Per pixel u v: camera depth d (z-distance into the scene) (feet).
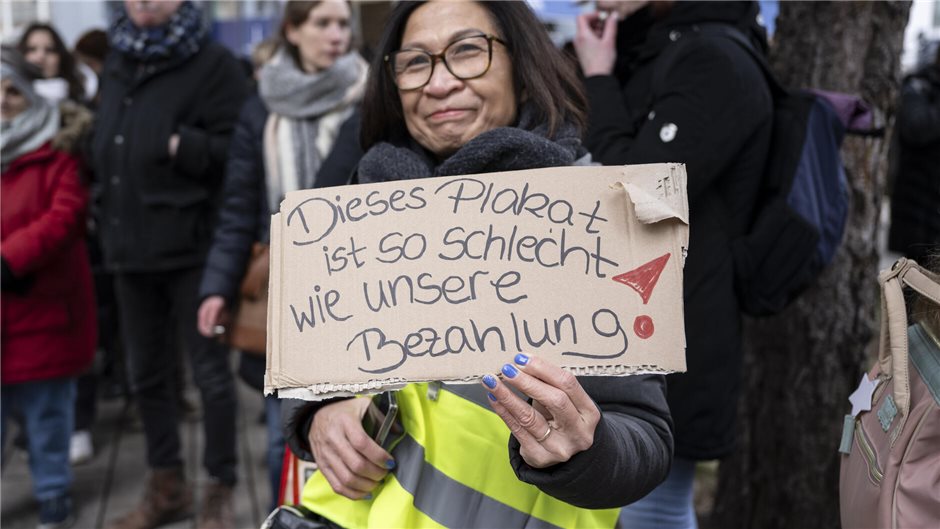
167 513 11.61
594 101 7.42
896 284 4.32
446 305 4.20
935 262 4.56
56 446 11.54
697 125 6.76
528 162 4.78
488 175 4.40
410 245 4.33
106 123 11.18
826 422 9.50
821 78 9.16
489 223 4.31
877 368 4.57
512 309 4.16
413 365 4.13
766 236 7.02
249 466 13.82
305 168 9.70
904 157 18.07
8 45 10.93
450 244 4.30
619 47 8.02
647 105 7.30
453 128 5.14
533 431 3.95
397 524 4.68
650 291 4.15
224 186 11.01
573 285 4.17
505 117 5.23
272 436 9.81
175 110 11.04
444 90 5.08
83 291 11.46
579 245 4.23
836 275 9.34
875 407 4.42
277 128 9.86
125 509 12.41
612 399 4.64
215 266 9.92
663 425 4.67
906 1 9.05
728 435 7.07
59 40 13.99
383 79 5.46
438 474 4.73
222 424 11.18
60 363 11.10
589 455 4.07
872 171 9.23
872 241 9.37
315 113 9.79
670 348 4.09
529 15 5.24
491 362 4.10
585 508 4.37
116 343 16.30
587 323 4.13
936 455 3.92
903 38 9.16
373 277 4.30
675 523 7.18
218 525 11.15
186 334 11.21
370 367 4.17
